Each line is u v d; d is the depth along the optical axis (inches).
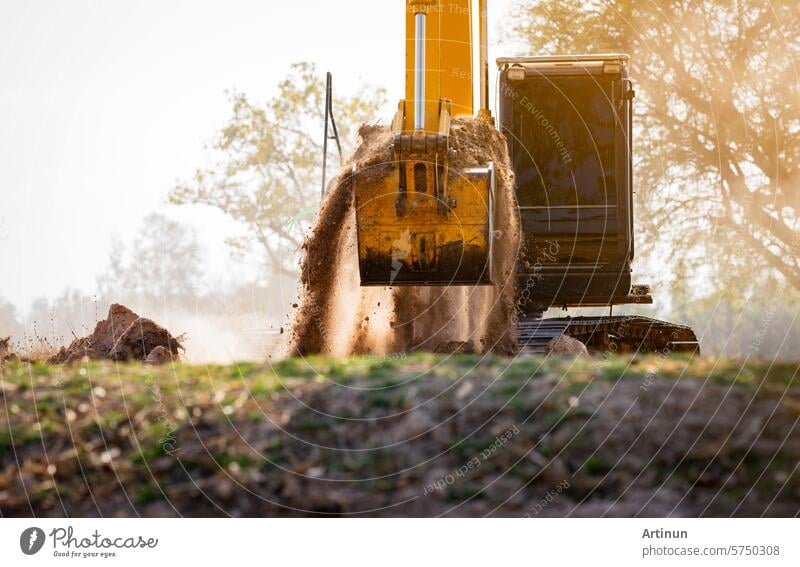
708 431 443.8
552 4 1924.2
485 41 827.4
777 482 418.6
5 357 783.7
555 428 448.1
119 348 785.6
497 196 723.4
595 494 417.4
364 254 667.4
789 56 1803.6
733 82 1830.7
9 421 462.6
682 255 1841.8
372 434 449.7
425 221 660.1
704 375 506.0
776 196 1808.6
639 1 1855.3
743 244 1839.3
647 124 1881.2
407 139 647.8
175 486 427.2
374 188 662.5
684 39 1850.4
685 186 1865.2
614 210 953.5
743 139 1823.3
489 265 663.8
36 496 423.2
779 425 448.5
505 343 745.6
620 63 963.3
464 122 732.7
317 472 429.1
